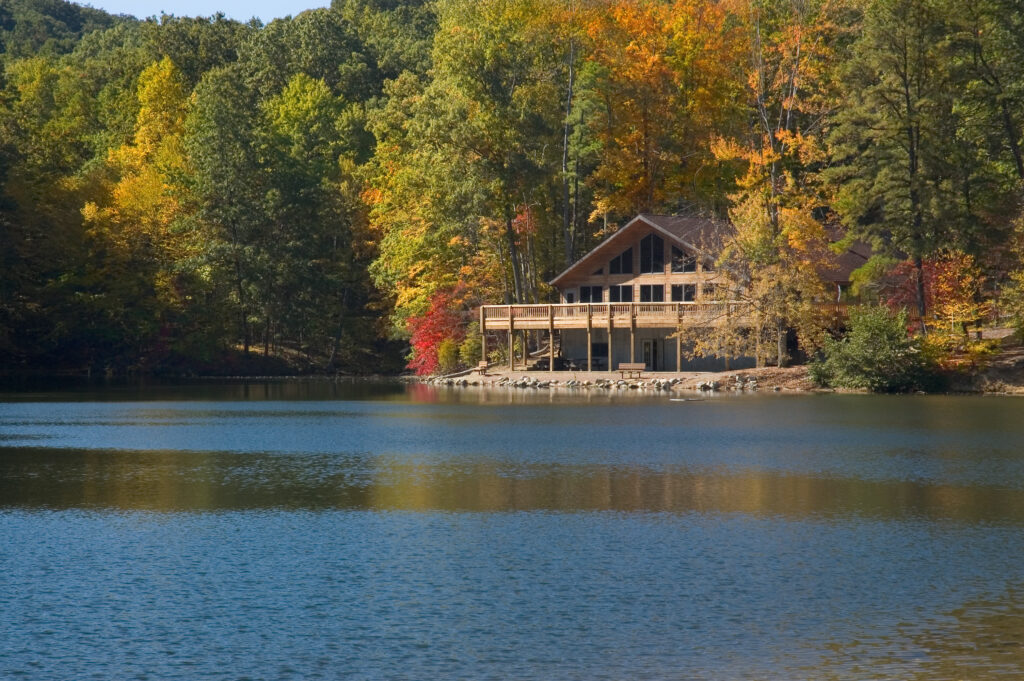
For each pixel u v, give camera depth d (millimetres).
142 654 16078
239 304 106750
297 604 18531
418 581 19953
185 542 23172
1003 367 66812
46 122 136625
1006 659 15688
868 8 80812
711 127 91562
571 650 16188
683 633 16922
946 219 68812
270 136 112000
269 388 82375
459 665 15602
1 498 28547
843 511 26391
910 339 67375
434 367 96188
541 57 87625
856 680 14945
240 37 167750
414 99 89625
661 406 58812
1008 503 27359
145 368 105750
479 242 90062
